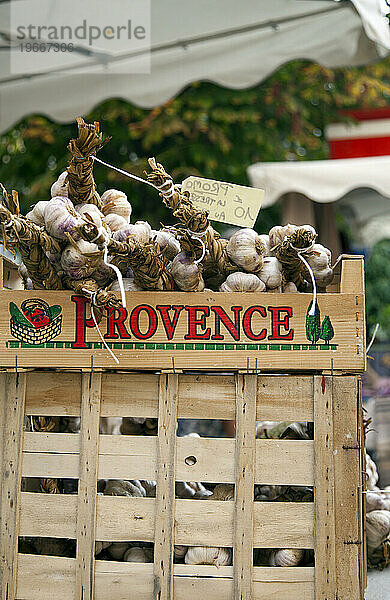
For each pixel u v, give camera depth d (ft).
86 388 16.35
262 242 16.89
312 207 51.16
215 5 35.35
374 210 61.41
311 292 17.84
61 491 18.39
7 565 16.17
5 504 16.30
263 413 16.19
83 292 15.60
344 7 35.27
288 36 37.22
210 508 15.98
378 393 53.21
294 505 15.96
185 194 16.01
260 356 15.98
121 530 16.06
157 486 16.02
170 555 15.88
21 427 16.43
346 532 15.84
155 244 15.69
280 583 15.76
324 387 16.07
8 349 16.12
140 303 16.06
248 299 16.03
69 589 16.08
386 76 82.38
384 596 19.30
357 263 16.12
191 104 70.03
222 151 72.08
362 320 16.02
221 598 15.81
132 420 18.60
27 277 17.46
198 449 16.12
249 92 72.28
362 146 55.47
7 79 40.40
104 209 17.61
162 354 15.98
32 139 74.28
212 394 16.28
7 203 14.80
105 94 40.22
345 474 15.93
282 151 75.72
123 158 75.36
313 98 79.87
